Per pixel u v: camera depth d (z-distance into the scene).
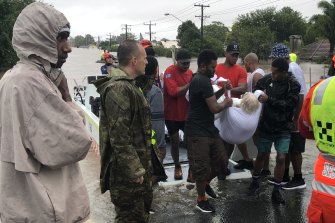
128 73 3.25
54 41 2.18
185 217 4.51
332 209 2.64
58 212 2.09
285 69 4.67
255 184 5.19
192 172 4.57
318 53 58.41
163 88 5.62
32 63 2.15
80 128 2.12
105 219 4.48
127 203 3.09
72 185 2.27
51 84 2.17
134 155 2.95
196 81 4.38
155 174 3.47
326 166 2.70
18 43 2.15
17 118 2.03
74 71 36.62
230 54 5.84
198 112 4.44
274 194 4.91
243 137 4.99
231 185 5.52
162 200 4.96
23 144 2.04
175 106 5.45
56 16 2.19
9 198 2.09
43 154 2.04
